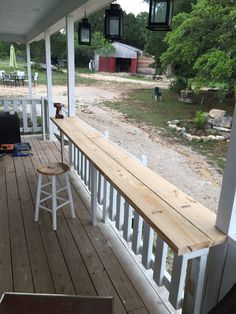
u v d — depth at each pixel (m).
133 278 1.98
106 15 2.38
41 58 17.83
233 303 1.09
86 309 1.12
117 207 2.31
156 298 1.82
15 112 5.00
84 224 2.62
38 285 1.89
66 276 1.98
